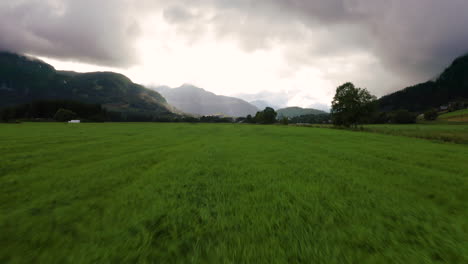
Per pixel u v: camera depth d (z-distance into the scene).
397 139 19.92
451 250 2.29
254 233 2.60
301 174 5.66
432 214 3.12
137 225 2.76
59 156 8.79
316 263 2.16
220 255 2.26
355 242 2.43
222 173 5.79
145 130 31.34
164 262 2.16
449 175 5.64
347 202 3.57
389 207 3.36
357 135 24.66
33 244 2.41
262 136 21.56
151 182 4.89
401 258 2.21
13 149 10.66
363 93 46.47
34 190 4.32
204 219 2.94
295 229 2.68
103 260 2.18
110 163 7.30
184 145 13.05
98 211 3.22
